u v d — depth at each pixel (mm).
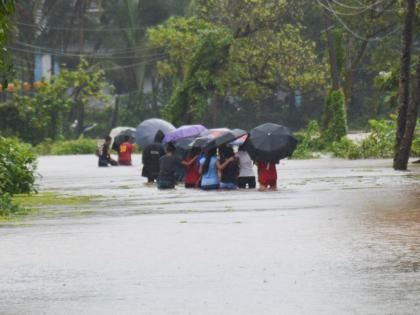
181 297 22812
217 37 136750
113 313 21281
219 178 59938
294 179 67875
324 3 129375
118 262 28406
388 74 98250
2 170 58750
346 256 28391
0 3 38844
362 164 89312
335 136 124000
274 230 35438
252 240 32594
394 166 75250
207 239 33250
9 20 40750
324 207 44562
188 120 137875
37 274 26609
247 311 21078
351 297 22219
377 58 166625
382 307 21031
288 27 155125
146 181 72062
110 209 47531
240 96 184500
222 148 59906
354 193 52969
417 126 102562
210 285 24250
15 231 37375
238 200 50812
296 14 155375
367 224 36625
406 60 73250
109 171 89938
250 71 155000
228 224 38062
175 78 185750
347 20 142875
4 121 172000
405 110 74062
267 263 27438
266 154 56969
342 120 124125
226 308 21453
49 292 23938
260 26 149875
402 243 30953
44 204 51812
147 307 21781
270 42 153250
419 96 73500
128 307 21828
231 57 142625
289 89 162500
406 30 72688
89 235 35438
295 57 154125
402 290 22891
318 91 176375
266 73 156125
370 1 135750
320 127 134250
